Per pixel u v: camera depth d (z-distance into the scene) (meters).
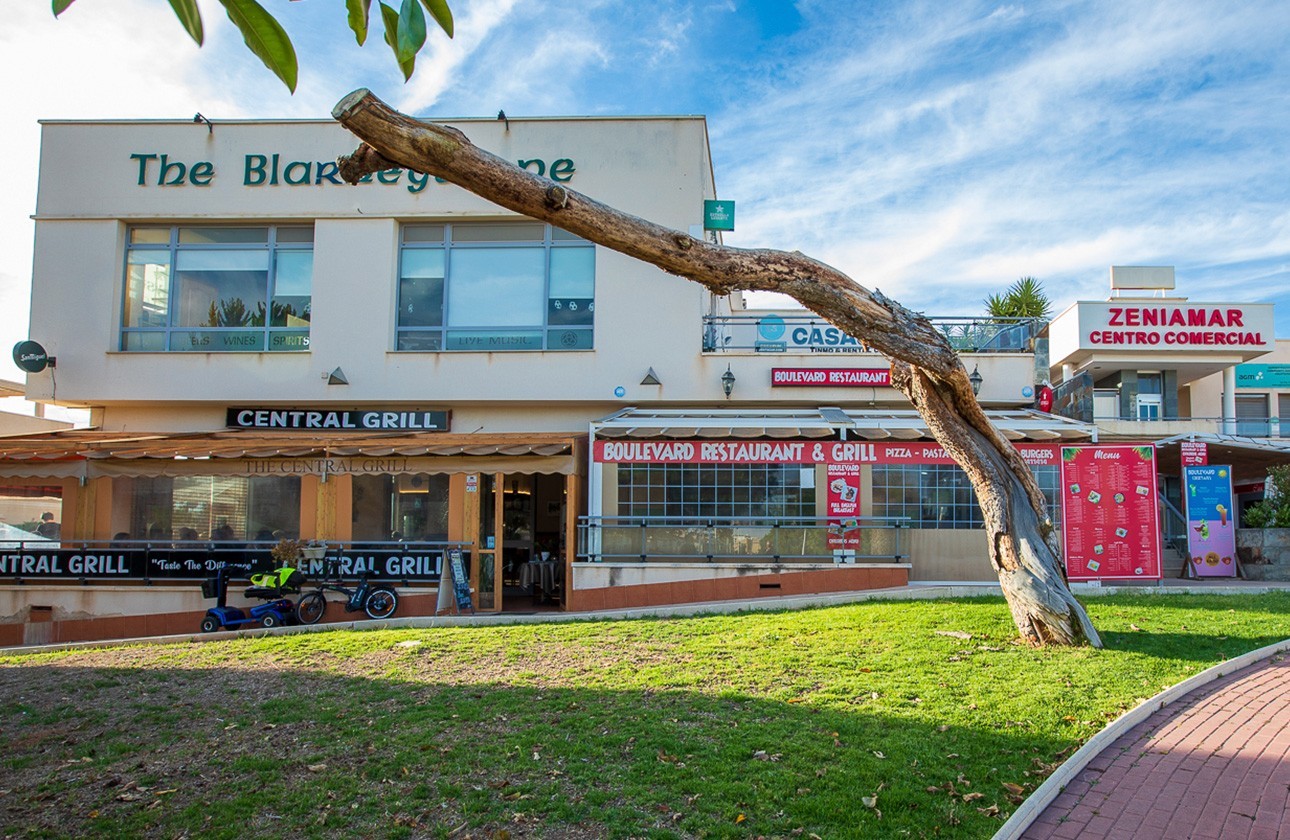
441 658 9.76
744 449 15.59
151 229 18.66
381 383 17.75
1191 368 22.78
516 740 6.68
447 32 2.73
